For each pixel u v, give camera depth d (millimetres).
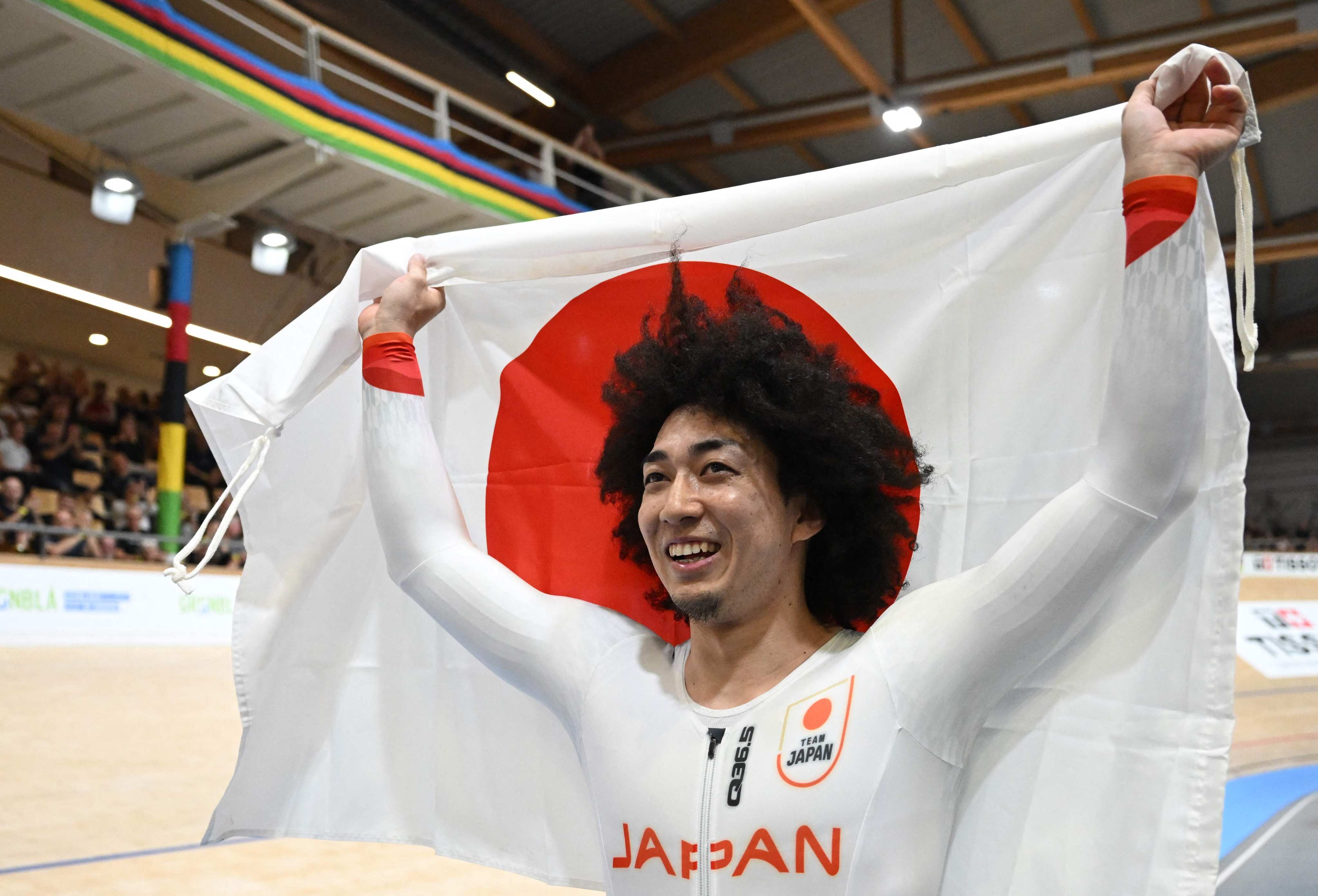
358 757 1774
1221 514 1275
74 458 9383
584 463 1752
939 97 10984
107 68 6059
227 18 8984
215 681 5648
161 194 7938
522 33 11305
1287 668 7969
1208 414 1292
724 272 1692
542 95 10922
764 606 1375
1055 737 1345
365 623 1807
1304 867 3523
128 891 2666
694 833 1265
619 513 1718
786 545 1384
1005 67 10516
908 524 1483
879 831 1212
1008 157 1412
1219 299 1307
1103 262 1429
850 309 1604
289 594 1777
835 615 1482
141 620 6352
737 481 1344
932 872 1243
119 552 8828
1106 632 1338
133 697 5039
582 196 11750
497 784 1714
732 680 1370
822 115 11695
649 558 1632
